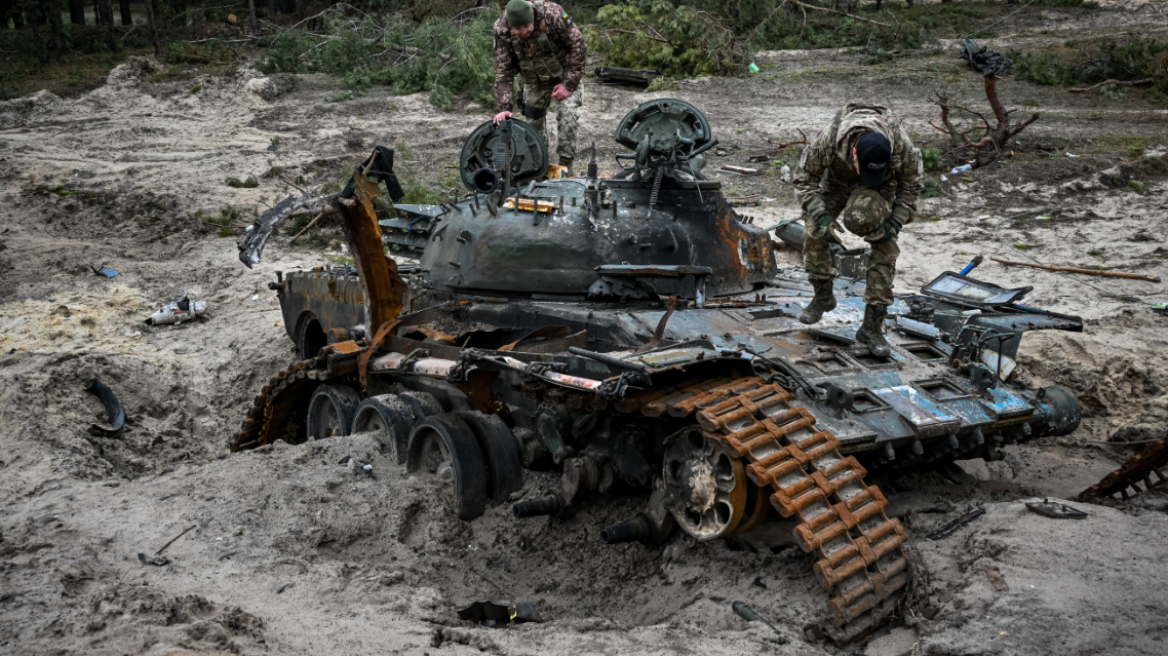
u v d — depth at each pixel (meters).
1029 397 7.16
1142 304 12.77
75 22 34.53
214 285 14.94
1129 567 5.53
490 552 6.83
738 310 7.80
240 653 4.79
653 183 8.37
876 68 24.25
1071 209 16.17
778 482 5.55
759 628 5.29
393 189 8.45
